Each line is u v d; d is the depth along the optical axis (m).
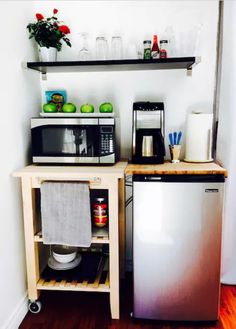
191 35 1.95
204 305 1.65
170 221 1.57
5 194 1.57
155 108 1.85
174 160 1.88
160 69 2.00
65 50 2.05
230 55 1.84
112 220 1.62
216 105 1.99
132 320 1.71
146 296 1.65
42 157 1.79
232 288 2.01
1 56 1.53
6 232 1.57
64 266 1.83
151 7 1.96
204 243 1.58
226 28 1.82
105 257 2.02
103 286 1.70
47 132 1.76
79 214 1.62
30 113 1.92
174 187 1.54
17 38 1.71
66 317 1.74
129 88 2.05
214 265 1.60
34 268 1.71
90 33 2.02
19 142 1.75
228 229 1.96
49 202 1.63
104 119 1.72
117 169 1.65
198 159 1.86
